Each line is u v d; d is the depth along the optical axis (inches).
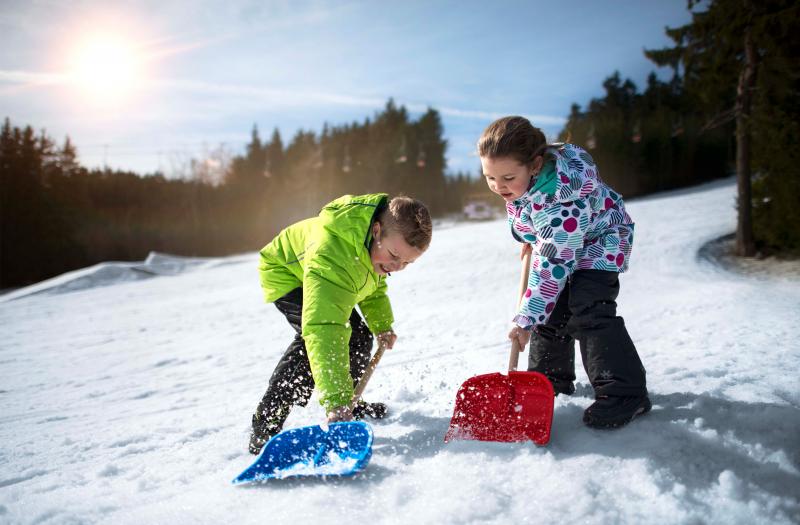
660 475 65.2
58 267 1382.9
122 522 66.6
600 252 84.7
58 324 362.6
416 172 2075.5
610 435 77.8
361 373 100.7
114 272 632.4
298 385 92.4
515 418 84.8
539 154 80.4
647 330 169.9
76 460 101.7
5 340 310.0
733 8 405.7
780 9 394.3
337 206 92.3
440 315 272.2
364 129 2306.8
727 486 62.6
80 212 1583.4
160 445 104.9
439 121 2172.7
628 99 1875.0
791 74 386.0
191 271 674.8
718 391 92.7
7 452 112.3
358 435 77.4
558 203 81.4
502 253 500.1
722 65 437.4
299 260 94.7
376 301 105.4
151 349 257.3
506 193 84.1
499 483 67.4
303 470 75.3
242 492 72.2
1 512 73.8
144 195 1866.4
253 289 462.9
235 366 204.1
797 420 78.1
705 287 262.5
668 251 427.8
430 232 87.7
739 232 430.3
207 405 143.6
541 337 97.3
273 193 2027.6
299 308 94.9
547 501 62.1
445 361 156.0
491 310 270.2
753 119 407.8
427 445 83.4
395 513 62.4
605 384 81.2
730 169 1576.0
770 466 67.7
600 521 57.8
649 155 1517.0
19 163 1341.0
